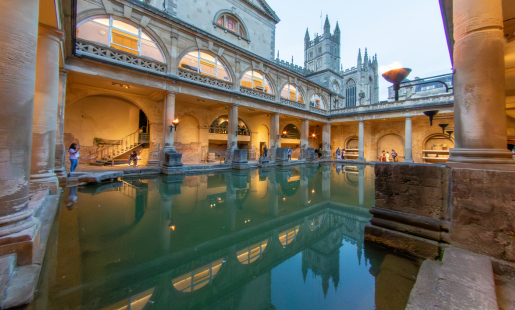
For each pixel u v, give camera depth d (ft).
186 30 45.39
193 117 60.08
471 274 7.21
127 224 15.14
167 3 50.65
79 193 23.47
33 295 7.43
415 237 10.91
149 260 10.68
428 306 5.71
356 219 17.76
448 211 10.28
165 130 43.96
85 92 41.88
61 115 30.50
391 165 12.34
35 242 9.16
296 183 34.09
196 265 10.48
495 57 9.52
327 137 88.22
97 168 40.52
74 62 32.86
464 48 10.25
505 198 8.52
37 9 10.00
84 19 34.71
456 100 10.71
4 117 8.50
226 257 11.41
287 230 15.24
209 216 17.71
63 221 14.94
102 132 49.65
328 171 51.60
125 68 37.40
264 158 59.72
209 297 8.25
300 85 76.64
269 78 65.57
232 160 53.31
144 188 27.45
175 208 19.36
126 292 8.23
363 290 8.55
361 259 10.99
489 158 9.34
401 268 9.98
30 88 9.44
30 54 9.47
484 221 8.96
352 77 148.56
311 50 170.50
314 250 12.26
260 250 12.32
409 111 68.74
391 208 12.32
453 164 10.22
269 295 8.39
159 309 7.46
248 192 27.04
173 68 43.50
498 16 9.70
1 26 8.59
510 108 31.50
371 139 88.53
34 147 20.01
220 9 61.77
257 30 72.08
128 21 38.81
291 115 72.13
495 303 5.67
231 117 54.75
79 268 9.62
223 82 52.60
